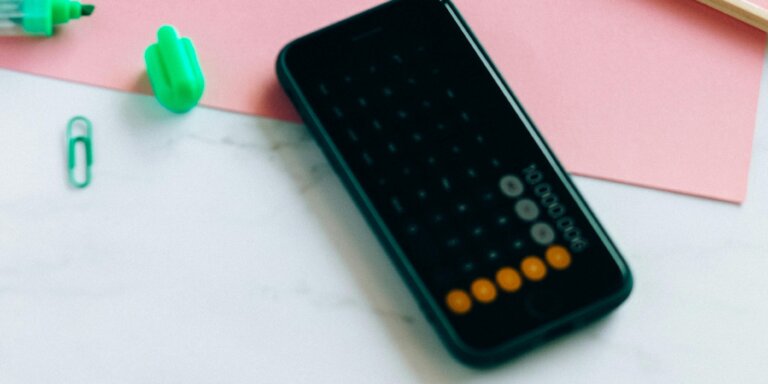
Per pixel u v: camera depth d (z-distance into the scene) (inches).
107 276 18.3
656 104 20.4
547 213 18.8
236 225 18.8
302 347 18.2
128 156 19.0
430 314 18.1
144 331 18.1
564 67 20.6
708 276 19.2
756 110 20.6
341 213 19.1
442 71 19.7
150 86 19.5
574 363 18.4
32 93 19.2
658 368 18.6
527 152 19.2
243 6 20.3
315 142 19.5
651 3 21.3
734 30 21.3
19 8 19.2
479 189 18.9
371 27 19.8
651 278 19.1
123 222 18.6
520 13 20.9
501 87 19.6
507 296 18.2
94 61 19.6
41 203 18.6
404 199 18.7
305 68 19.4
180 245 18.6
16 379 17.7
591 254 18.5
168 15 20.1
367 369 18.2
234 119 19.5
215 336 18.1
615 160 19.9
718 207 19.8
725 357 18.7
